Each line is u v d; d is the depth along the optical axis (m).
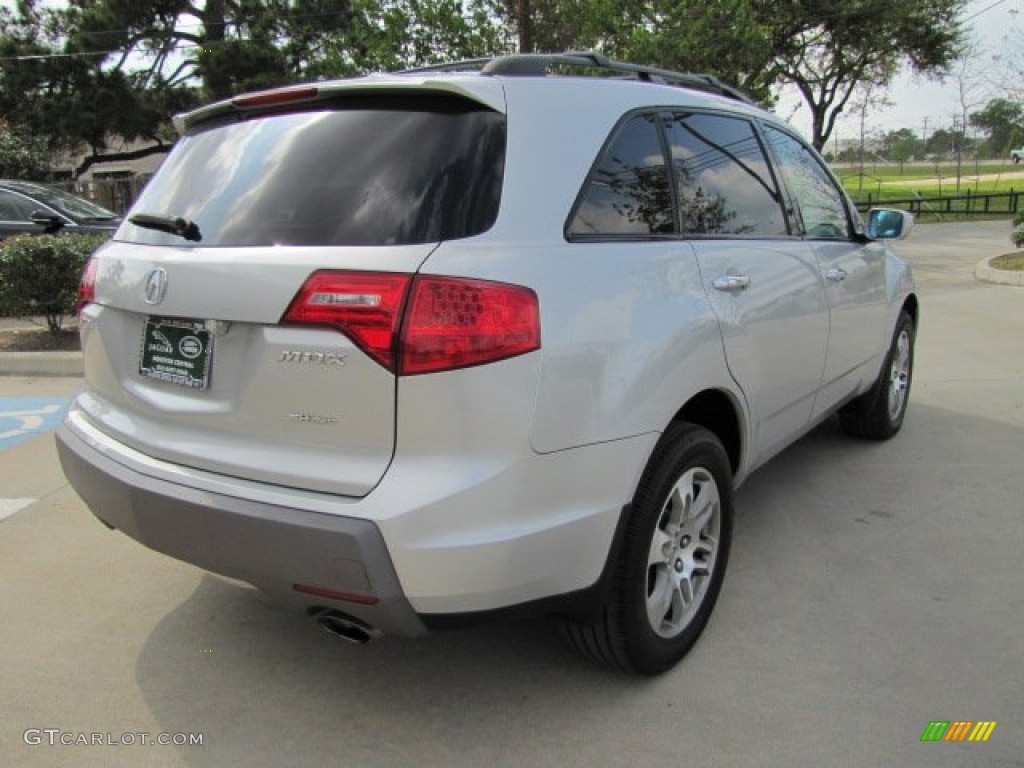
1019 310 10.09
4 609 3.44
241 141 2.82
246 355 2.43
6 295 8.63
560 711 2.75
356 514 2.21
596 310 2.47
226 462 2.45
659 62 16.70
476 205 2.35
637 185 2.85
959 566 3.67
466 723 2.71
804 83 25.41
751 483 4.66
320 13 25.92
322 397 2.29
